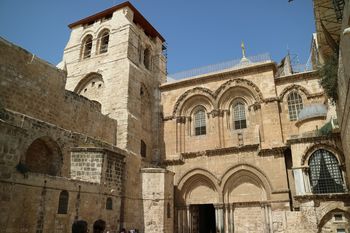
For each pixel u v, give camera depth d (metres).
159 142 35.28
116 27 36.62
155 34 42.69
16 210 15.81
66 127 24.95
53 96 24.30
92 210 21.56
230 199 30.62
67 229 19.02
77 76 36.62
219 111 33.50
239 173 30.59
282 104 31.52
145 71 37.00
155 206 28.06
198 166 32.25
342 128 21.08
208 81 35.06
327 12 21.20
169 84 36.81
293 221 25.59
